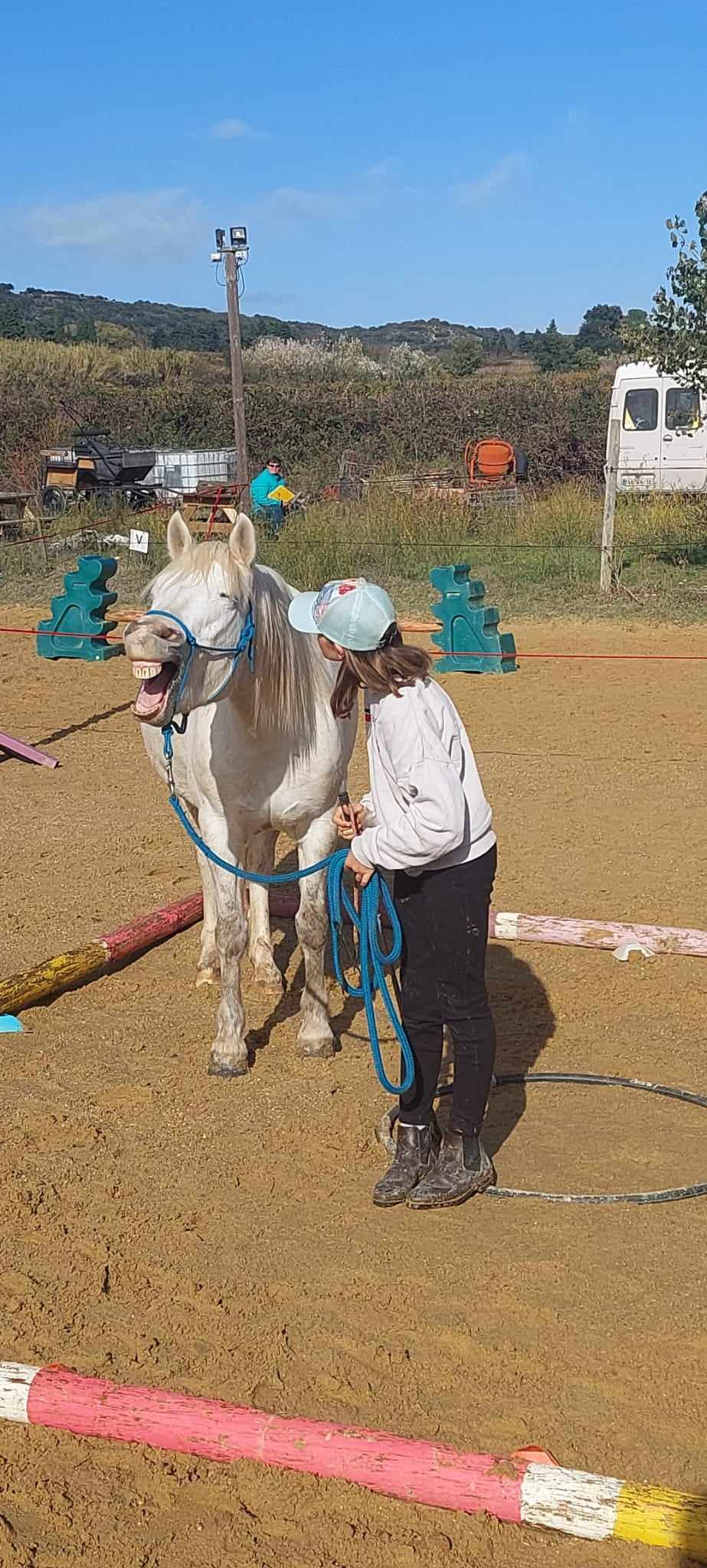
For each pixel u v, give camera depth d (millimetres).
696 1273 3637
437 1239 3834
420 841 3604
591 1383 3215
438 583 12992
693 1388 3195
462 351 49094
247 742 4520
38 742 10320
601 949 5879
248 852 5562
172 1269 3713
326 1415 3121
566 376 31312
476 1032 3943
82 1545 2775
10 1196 4070
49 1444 3055
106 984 5727
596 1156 4293
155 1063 4984
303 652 4570
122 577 18312
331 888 4375
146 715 4020
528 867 7082
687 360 16969
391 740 3666
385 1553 2738
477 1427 3078
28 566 19031
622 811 8109
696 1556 2684
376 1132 4438
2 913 6566
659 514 20188
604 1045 5125
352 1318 3480
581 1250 3756
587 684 12031
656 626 14742
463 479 23422
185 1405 3037
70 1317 3510
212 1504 2879
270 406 30500
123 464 22234
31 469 24969
